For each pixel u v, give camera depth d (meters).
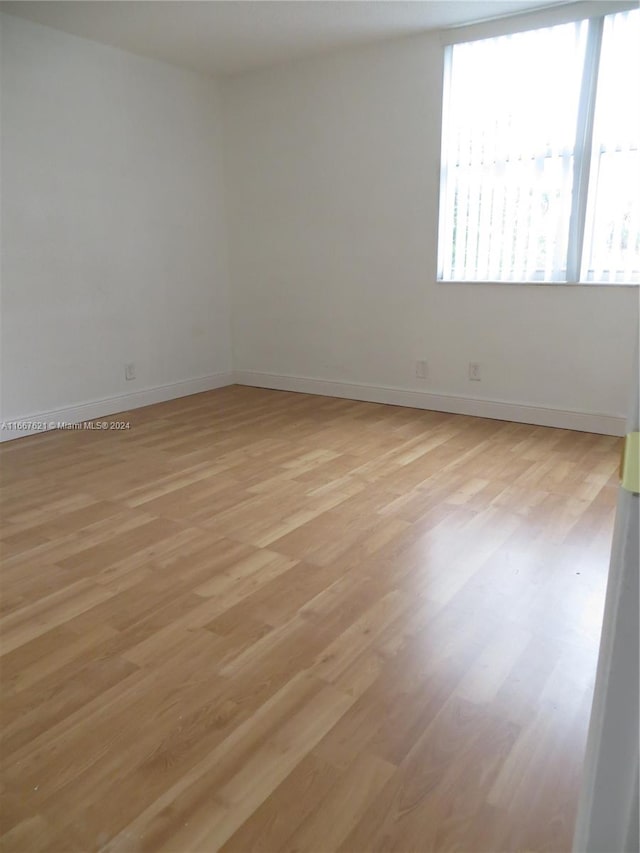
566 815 1.30
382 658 1.79
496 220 3.95
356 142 4.37
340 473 3.23
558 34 3.52
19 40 3.61
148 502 2.90
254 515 2.74
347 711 1.59
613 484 3.03
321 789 1.37
